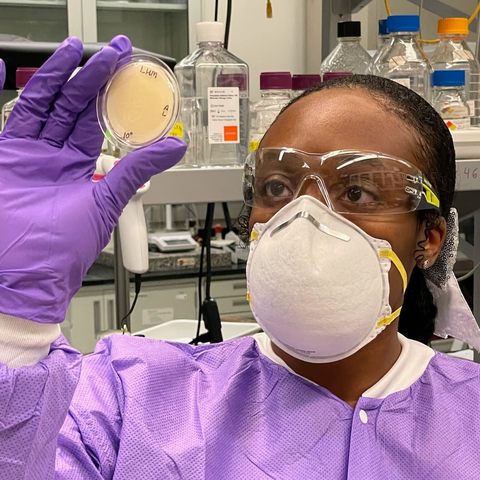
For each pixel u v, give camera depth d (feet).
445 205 3.11
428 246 3.02
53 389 2.23
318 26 10.25
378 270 2.70
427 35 9.09
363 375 2.96
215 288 9.87
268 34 10.52
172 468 2.72
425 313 3.54
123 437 2.75
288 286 2.57
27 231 2.25
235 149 4.50
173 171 4.00
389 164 2.73
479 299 5.88
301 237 2.58
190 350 3.34
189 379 3.12
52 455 2.29
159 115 2.56
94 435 2.75
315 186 2.75
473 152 4.28
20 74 3.76
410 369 3.07
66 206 2.31
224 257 9.95
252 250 2.83
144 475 2.69
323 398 2.89
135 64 2.53
